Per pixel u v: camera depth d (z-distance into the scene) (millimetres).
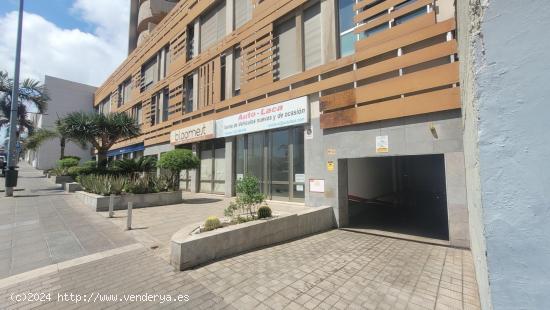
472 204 3357
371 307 3340
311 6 9773
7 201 11180
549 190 1173
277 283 3975
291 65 10211
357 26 8031
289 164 10016
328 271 4441
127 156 23844
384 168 14094
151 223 7504
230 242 5125
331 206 7996
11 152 12812
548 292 1155
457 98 5914
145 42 21562
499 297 1248
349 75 7926
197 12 15266
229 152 12602
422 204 12750
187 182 15914
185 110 16078
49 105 33562
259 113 10844
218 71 13484
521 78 1249
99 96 33688
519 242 1220
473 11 1573
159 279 4059
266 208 6328
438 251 5535
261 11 11195
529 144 1219
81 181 12469
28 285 3857
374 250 5598
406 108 6621
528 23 1252
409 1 7094
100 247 5457
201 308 3291
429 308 3311
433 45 6441
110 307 3297
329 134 8352
